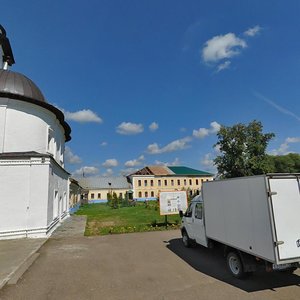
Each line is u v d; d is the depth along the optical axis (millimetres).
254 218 6172
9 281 7055
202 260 8984
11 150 15961
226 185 7383
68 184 26391
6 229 13000
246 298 5695
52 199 15852
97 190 70125
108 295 6098
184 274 7516
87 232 15539
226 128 42812
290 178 5969
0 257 9547
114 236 14266
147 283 6848
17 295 6137
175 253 10094
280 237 5609
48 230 14305
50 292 6309
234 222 6969
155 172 71938
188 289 6340
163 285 6672
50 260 9281
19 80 17141
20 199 13461
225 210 7418
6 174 13406
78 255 10023
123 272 7840
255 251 6121
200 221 9297
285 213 5754
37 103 17047
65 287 6629
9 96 15969
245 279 6871
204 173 75938
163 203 17094
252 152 41812
